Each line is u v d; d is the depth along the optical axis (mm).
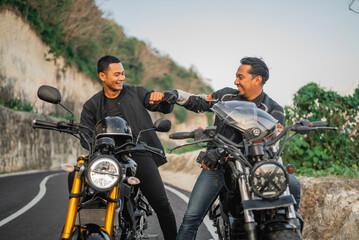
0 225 6191
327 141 8219
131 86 4137
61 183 12492
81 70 35031
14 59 27109
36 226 6113
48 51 30766
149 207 4348
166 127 3338
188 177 12969
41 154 25781
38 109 29219
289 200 2518
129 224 3576
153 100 3859
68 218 2824
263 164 2523
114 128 3152
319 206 4781
